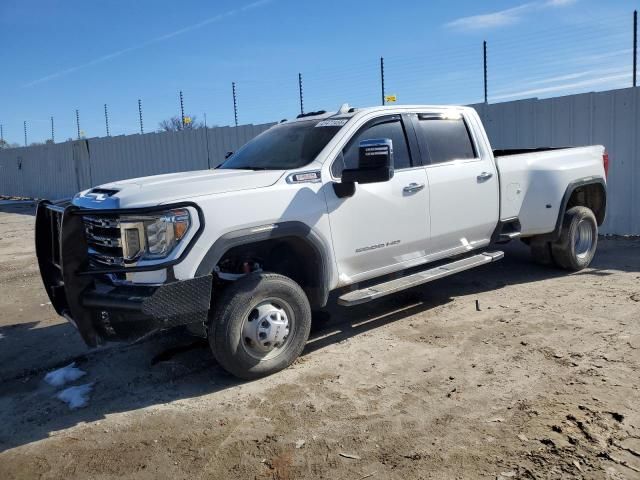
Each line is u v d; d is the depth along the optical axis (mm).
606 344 4730
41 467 3455
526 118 10648
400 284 5266
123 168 20406
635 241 9367
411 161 5578
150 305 3885
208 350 5254
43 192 25797
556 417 3586
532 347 4781
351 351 4992
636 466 3031
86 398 4391
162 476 3275
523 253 8688
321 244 4762
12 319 6742
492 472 3076
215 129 16344
